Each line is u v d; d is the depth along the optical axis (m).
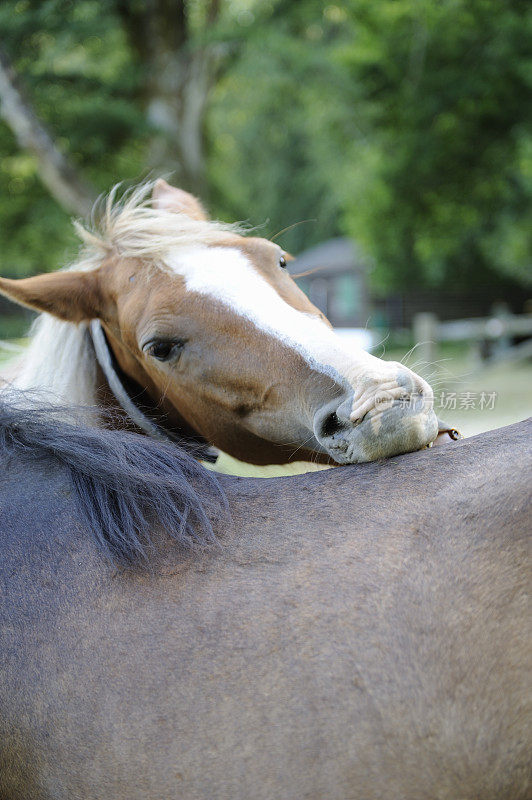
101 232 2.10
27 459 1.40
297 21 12.34
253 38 10.95
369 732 0.94
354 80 11.84
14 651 1.15
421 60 11.33
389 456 1.30
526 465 1.11
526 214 12.62
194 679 1.02
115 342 1.97
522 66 10.76
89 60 12.28
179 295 1.70
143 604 1.12
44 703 1.10
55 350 1.98
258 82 13.48
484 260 16.50
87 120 10.42
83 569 1.19
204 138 13.02
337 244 27.20
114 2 10.34
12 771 1.13
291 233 28.72
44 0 9.04
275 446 1.75
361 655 0.98
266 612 1.04
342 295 24.14
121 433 1.43
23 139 8.96
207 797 0.97
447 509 1.10
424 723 0.93
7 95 8.82
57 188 9.31
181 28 11.40
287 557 1.11
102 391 2.02
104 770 1.04
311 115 14.16
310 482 1.28
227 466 2.21
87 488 1.28
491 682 0.94
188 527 1.21
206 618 1.06
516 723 0.92
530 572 0.99
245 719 0.98
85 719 1.06
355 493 1.20
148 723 1.02
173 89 11.32
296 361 1.51
